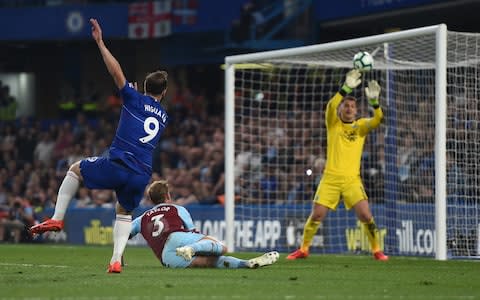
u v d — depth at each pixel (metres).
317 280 26.58
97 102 93.00
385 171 47.28
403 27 69.19
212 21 76.88
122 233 28.30
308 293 22.50
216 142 68.31
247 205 54.78
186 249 29.09
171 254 30.95
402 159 47.69
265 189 58.44
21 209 68.12
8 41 88.62
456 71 45.41
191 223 31.31
